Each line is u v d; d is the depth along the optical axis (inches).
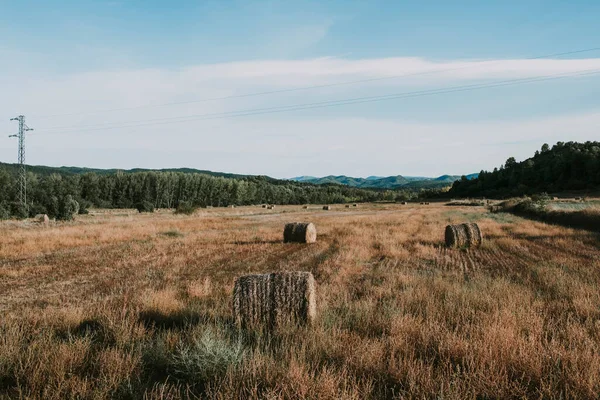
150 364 197.5
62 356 189.3
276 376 169.8
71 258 578.6
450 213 1878.7
